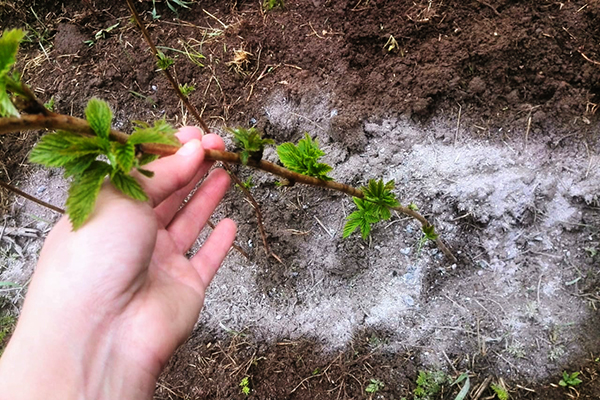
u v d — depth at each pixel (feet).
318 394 1.14
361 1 1.37
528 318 1.15
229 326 1.24
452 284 1.21
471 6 1.32
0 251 1.40
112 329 0.76
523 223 1.20
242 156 0.66
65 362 0.71
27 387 0.69
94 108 0.53
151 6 1.51
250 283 1.28
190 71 1.42
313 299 1.25
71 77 1.47
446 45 1.29
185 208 0.95
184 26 1.47
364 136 1.29
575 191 1.19
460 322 1.17
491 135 1.26
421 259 1.23
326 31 1.38
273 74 1.39
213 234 1.00
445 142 1.27
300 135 1.34
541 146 1.23
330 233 1.27
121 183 0.56
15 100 0.49
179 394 1.18
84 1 1.51
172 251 0.89
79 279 0.71
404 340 1.17
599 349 1.10
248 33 1.42
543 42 1.25
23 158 1.46
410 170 1.26
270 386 1.16
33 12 1.53
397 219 1.25
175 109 1.41
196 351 1.22
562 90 1.24
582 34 1.25
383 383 1.13
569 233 1.19
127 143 0.54
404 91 1.30
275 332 1.22
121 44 1.47
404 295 1.21
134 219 0.72
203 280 0.97
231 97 1.39
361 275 1.25
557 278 1.17
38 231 1.40
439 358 1.14
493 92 1.27
